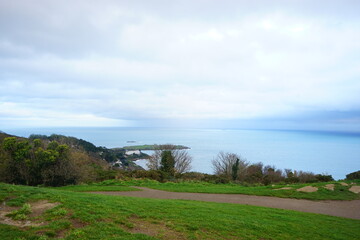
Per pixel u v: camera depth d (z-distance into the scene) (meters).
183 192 21.48
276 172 55.31
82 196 11.66
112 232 7.37
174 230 8.48
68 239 6.58
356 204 18.70
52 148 25.67
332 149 167.50
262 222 11.11
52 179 24.58
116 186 23.53
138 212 9.98
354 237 10.89
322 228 11.58
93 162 45.47
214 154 102.62
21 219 7.79
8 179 23.27
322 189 22.44
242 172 48.38
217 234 8.76
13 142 23.73
